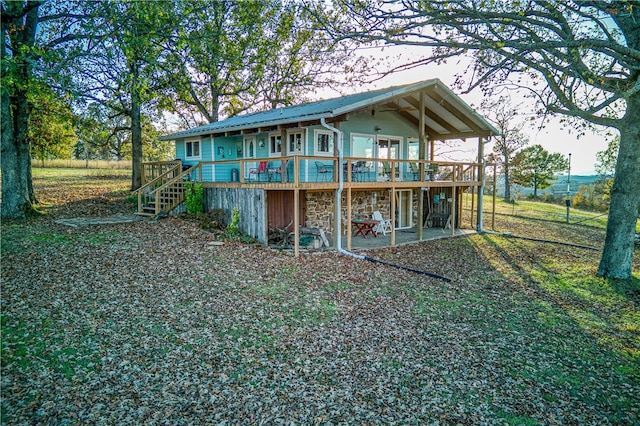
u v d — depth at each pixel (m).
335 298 8.10
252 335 6.27
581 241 15.62
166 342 5.89
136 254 9.81
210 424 4.18
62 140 20.83
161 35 11.24
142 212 14.52
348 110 11.54
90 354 5.44
